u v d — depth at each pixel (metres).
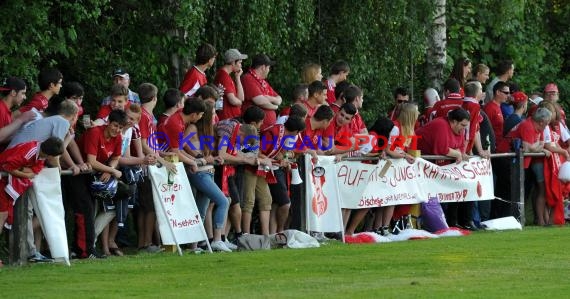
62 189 26.44
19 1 31.38
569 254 26.62
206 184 28.02
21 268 24.16
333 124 30.78
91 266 24.42
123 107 27.20
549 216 36.28
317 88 31.27
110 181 26.25
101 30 36.03
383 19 41.22
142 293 20.59
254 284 21.67
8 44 31.31
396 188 31.91
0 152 25.78
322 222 30.22
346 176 30.81
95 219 26.77
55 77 26.58
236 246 28.53
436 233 32.38
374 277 22.64
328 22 41.38
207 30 36.69
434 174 33.00
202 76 31.59
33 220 25.81
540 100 39.31
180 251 27.03
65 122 25.02
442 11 45.28
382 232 31.92
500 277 22.59
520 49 52.50
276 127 29.55
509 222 34.56
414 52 42.28
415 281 21.95
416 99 46.22
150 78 36.16
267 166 29.06
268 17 36.41
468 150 34.19
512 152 35.41
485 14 50.72
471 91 34.38
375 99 42.16
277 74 40.06
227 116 31.58
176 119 27.92
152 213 28.12
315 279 22.38
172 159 27.33
